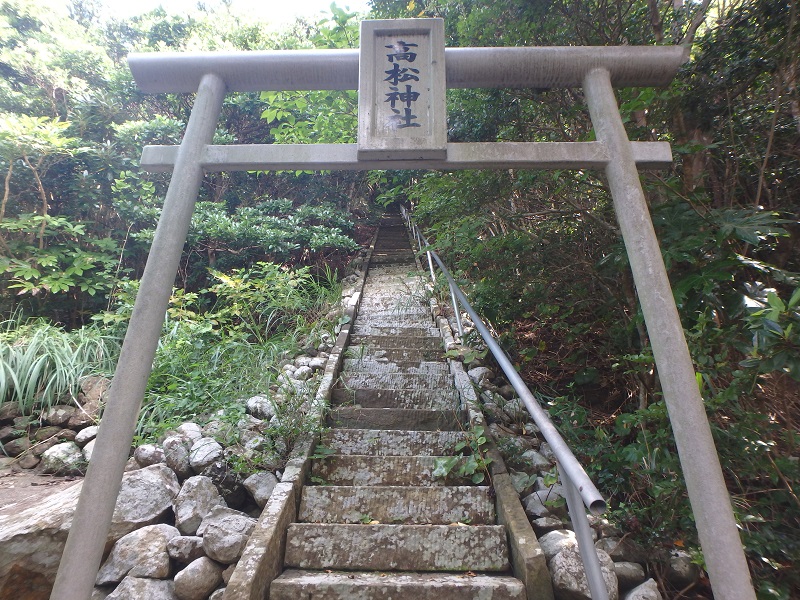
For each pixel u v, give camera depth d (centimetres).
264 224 631
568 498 167
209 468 256
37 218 466
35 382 341
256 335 459
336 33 388
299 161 190
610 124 189
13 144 468
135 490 235
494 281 352
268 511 223
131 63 200
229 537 213
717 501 143
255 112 800
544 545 213
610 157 186
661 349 160
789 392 230
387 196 482
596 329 349
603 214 301
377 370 404
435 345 455
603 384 348
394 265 794
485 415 325
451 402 352
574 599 188
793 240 253
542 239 322
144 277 173
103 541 150
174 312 427
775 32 254
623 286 286
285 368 389
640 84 204
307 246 662
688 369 156
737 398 201
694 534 203
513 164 189
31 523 207
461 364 400
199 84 203
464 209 333
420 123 192
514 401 344
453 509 247
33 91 641
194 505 236
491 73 201
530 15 279
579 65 198
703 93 266
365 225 1059
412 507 247
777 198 266
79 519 148
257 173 803
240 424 296
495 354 292
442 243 366
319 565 218
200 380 352
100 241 505
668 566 205
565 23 291
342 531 226
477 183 310
